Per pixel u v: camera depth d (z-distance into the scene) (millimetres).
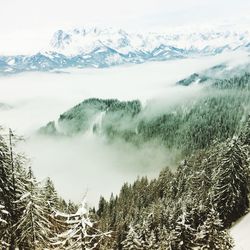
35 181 21844
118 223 90125
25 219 19438
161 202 90125
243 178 58312
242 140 81500
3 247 19656
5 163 20609
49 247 19453
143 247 39938
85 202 13117
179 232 37625
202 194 66688
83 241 12844
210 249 37344
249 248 46219
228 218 56938
